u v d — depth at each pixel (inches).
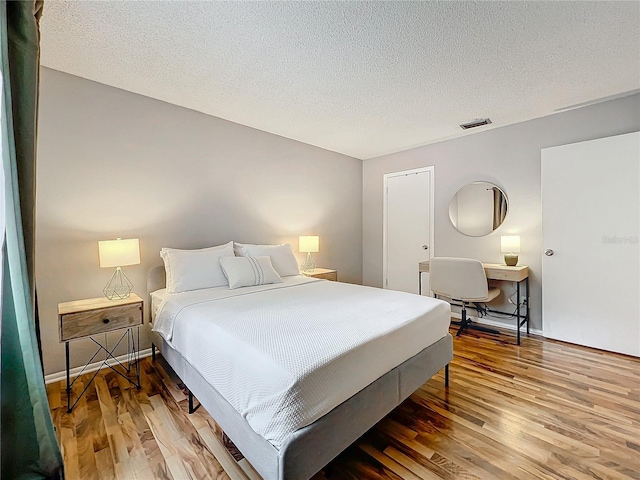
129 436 63.9
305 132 141.3
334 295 91.7
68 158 90.4
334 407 49.7
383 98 105.0
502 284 136.6
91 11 63.1
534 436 63.6
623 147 103.2
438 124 130.5
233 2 61.0
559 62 82.7
